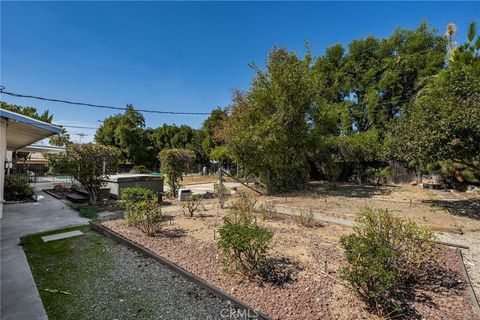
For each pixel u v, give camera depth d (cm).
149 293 269
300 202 877
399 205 811
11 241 459
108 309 241
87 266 342
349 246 260
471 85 605
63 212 722
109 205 801
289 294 254
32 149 1084
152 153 3062
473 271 322
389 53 1812
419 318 216
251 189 1244
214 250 379
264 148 1081
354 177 1633
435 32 1675
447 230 514
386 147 770
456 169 952
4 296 267
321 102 1214
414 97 1276
